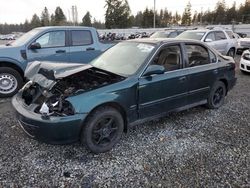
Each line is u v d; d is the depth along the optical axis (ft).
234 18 270.46
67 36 21.08
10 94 18.89
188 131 12.98
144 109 11.92
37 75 11.73
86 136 10.16
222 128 13.39
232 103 17.65
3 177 9.00
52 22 237.86
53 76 10.78
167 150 11.05
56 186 8.63
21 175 9.14
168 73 12.66
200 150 11.06
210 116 15.10
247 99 18.67
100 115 10.31
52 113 9.52
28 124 9.73
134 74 11.53
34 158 10.25
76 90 10.49
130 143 11.65
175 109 13.51
